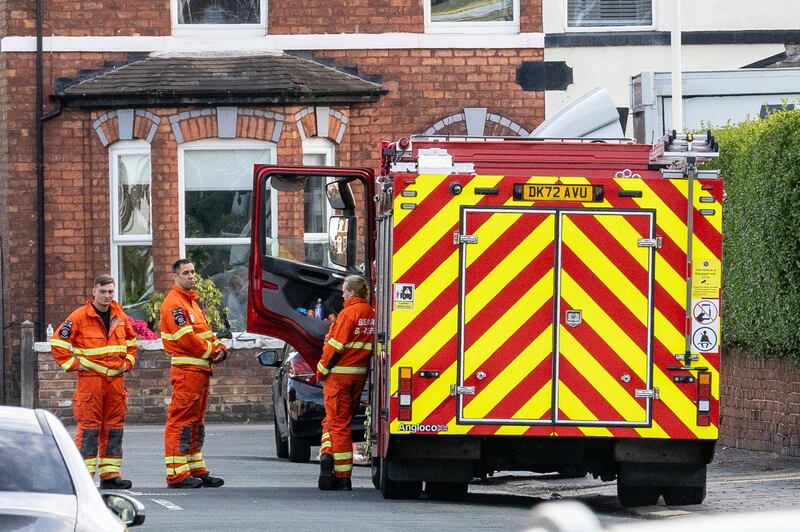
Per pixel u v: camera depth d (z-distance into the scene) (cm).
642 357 3153
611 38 6656
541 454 3238
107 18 6588
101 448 3756
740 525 1034
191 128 6506
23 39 6544
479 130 6625
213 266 6588
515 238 3142
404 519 2967
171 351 3794
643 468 3209
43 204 6562
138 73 6519
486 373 3138
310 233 6481
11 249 6562
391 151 3500
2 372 6562
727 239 4616
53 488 1625
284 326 4097
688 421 3153
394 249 3128
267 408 6469
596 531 1023
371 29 6631
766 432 4422
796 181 4025
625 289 3152
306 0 6631
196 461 3850
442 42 6638
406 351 3127
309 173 4003
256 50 6606
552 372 3145
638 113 5600
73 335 3688
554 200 3145
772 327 4219
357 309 3712
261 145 6562
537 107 6662
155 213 6519
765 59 6688
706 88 5600
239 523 2883
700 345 3150
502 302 3142
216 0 6638
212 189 6562
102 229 6569
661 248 3156
